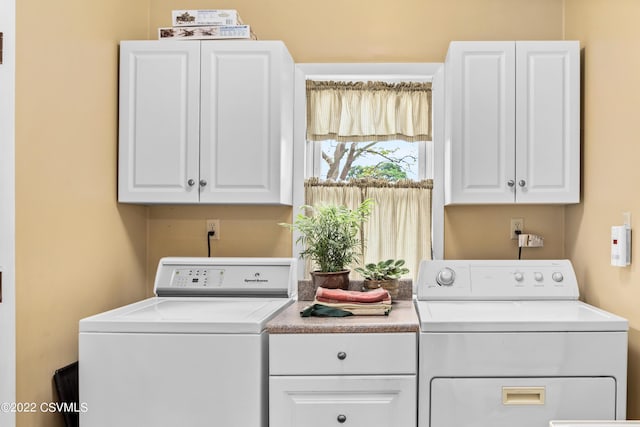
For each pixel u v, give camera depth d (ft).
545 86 7.70
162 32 7.82
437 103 8.57
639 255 6.29
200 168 7.74
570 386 5.95
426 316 6.32
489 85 7.74
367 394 6.01
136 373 5.89
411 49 8.68
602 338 5.95
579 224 7.97
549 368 5.96
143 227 8.70
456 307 7.04
